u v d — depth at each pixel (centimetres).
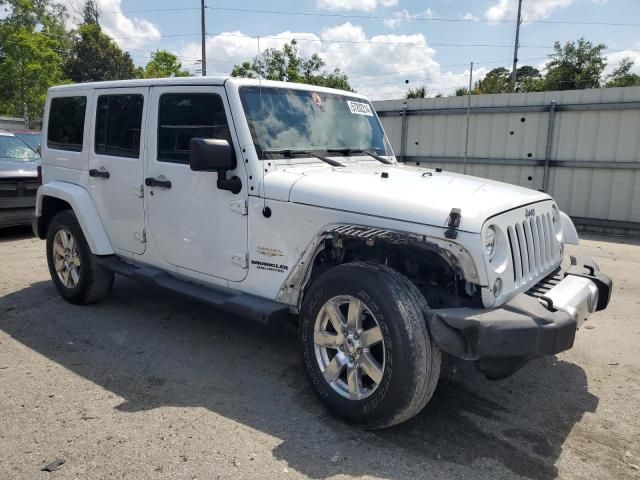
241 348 438
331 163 401
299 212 341
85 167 500
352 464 285
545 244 363
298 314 368
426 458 292
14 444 298
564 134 1155
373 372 304
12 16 3172
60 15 5181
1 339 452
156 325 486
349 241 340
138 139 443
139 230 454
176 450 294
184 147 408
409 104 1341
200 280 415
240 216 372
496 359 290
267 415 333
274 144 380
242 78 386
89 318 502
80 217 493
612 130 1102
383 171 392
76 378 381
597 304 370
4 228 933
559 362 425
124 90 455
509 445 307
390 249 338
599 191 1134
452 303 308
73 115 516
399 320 285
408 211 301
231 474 274
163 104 421
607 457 298
